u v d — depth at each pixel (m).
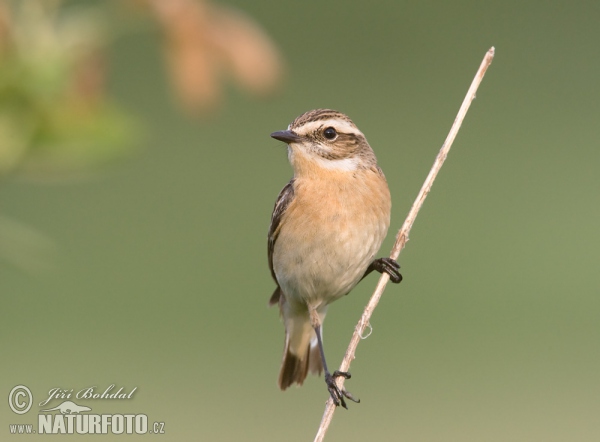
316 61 18.25
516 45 18.64
